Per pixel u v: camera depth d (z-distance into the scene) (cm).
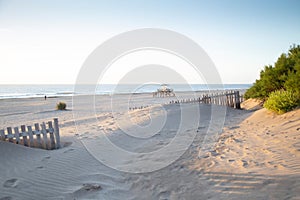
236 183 389
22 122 1533
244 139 675
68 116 1759
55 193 408
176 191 396
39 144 678
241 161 488
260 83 1538
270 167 429
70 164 552
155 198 380
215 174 441
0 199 385
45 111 2161
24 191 414
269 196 329
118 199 384
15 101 3609
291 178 366
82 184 444
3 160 529
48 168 519
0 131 617
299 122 723
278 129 720
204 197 362
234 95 1606
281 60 1332
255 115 1070
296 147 514
